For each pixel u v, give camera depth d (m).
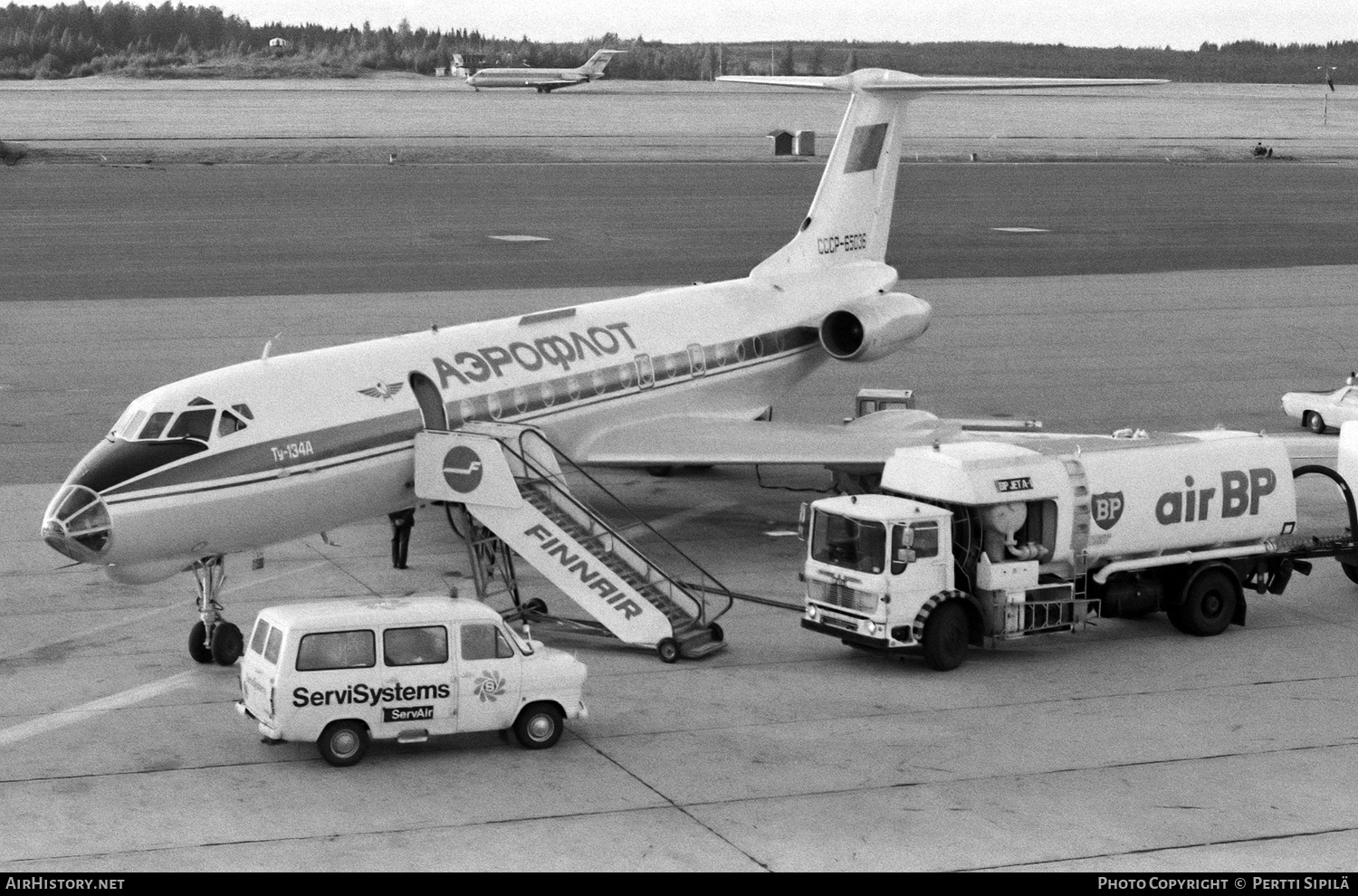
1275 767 20.48
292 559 31.27
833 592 25.05
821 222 39.91
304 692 19.86
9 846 17.66
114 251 81.31
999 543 25.09
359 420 27.27
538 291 67.81
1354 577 29.30
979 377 52.34
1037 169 145.75
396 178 125.69
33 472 37.59
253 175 126.94
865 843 17.94
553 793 19.45
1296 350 58.25
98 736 21.44
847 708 22.81
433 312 62.28
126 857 17.38
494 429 28.77
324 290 68.56
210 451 25.17
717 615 27.56
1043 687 23.86
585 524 27.52
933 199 116.31
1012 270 79.19
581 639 26.52
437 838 17.98
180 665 24.69
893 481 25.97
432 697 20.39
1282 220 104.62
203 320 60.12
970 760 20.67
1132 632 27.11
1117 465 25.94
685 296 36.00
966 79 39.44
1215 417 46.09
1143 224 101.56
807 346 38.16
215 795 19.30
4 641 25.81
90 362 51.62
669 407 34.00
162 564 24.88
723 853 17.59
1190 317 65.69
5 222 93.50
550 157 149.25
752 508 36.25
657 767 20.34
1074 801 19.27
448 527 34.03
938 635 24.38
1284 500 27.61
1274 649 25.98
